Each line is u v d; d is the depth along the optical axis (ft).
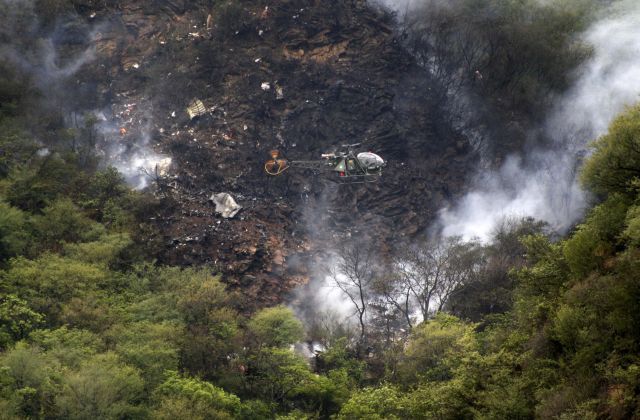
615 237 340.39
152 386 431.84
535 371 339.57
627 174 362.94
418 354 454.40
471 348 410.93
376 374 516.73
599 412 300.40
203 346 479.41
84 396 393.70
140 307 498.69
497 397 335.06
